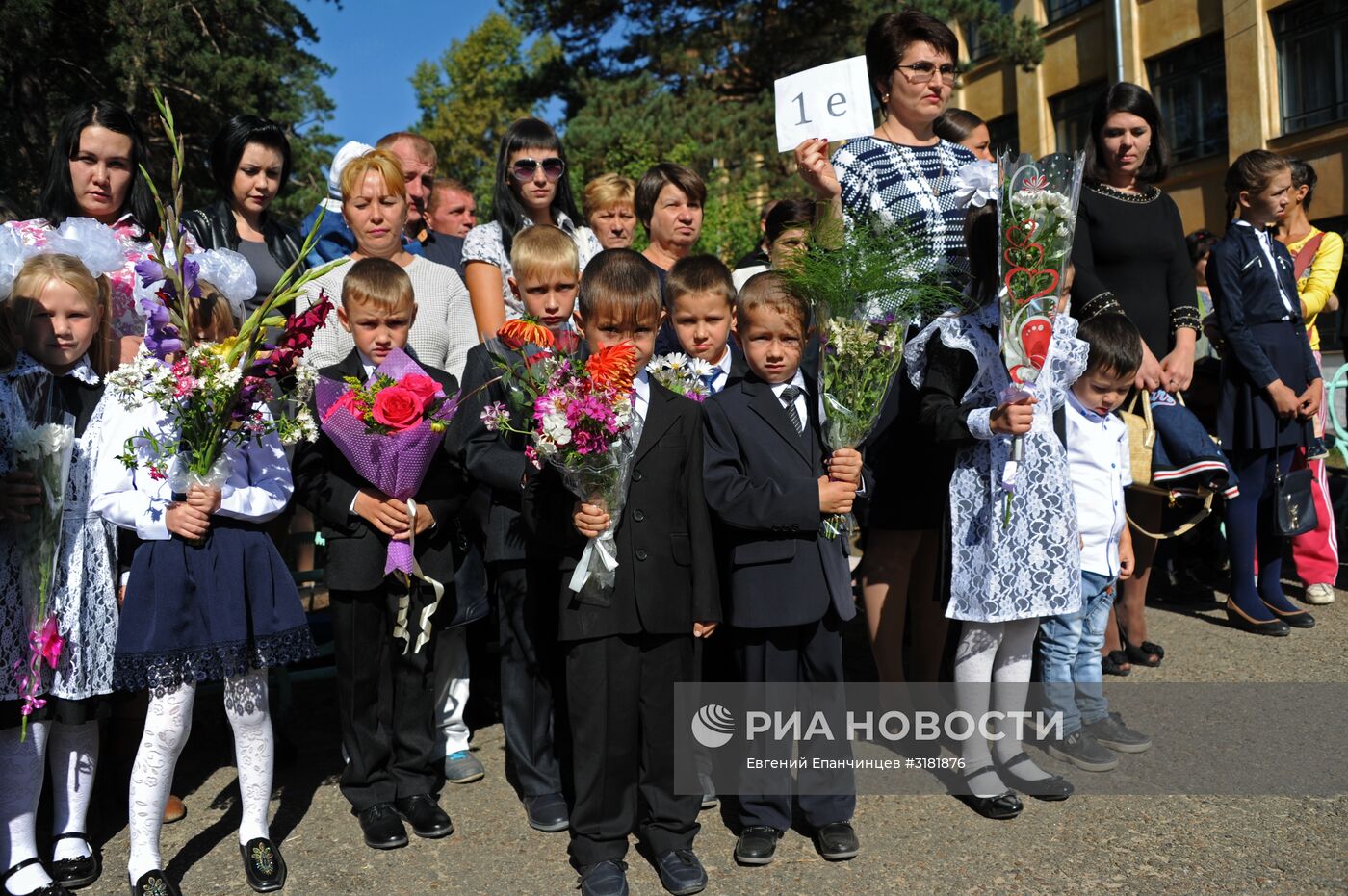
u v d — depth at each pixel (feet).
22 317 9.77
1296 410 16.81
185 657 9.59
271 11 71.82
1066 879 9.59
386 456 10.61
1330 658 15.64
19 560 9.52
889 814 11.12
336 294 12.87
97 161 12.05
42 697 9.64
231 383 9.38
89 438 10.19
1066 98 66.39
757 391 10.75
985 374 11.10
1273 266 17.48
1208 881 9.45
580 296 10.39
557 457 9.36
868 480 11.80
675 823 9.95
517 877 10.02
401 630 10.96
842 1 61.16
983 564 11.10
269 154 14.21
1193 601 19.44
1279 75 52.39
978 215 11.30
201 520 9.67
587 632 9.78
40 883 9.58
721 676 11.89
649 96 63.93
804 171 12.87
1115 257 15.25
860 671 16.02
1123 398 13.06
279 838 10.96
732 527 10.47
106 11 60.23
